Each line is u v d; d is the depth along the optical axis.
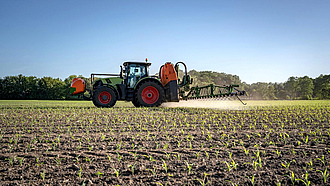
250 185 2.39
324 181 2.45
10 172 2.75
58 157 3.30
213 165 2.96
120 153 3.49
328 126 5.94
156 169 2.84
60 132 5.12
